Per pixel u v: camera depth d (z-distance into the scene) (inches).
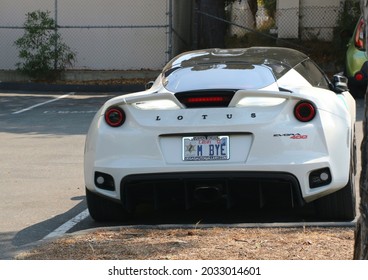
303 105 383.6
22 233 412.8
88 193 415.2
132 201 403.2
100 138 396.8
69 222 436.5
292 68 429.1
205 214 447.8
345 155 392.2
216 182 385.7
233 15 1432.1
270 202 395.9
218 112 384.8
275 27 1381.6
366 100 251.6
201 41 1359.5
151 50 1352.1
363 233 249.8
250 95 385.4
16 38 1369.3
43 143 750.5
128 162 389.7
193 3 1529.3
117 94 1214.3
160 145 388.2
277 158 379.6
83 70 1350.9
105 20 1353.3
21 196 510.3
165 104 394.6
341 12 1306.6
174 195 398.3
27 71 1326.3
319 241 355.6
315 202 407.2
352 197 401.1
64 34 1358.3
